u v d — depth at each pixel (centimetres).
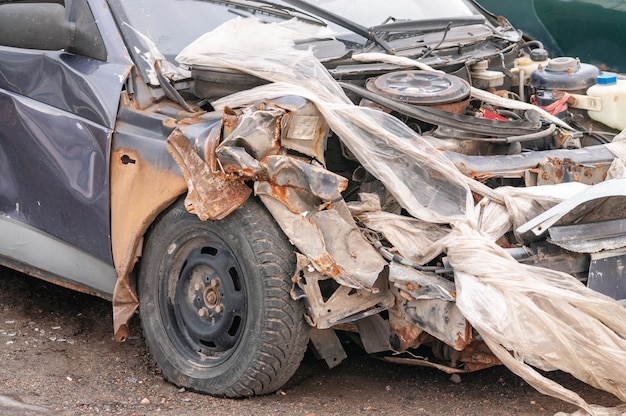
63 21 471
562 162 450
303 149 417
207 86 454
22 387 435
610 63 789
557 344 375
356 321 430
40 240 504
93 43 480
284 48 477
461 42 548
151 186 436
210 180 409
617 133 530
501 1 829
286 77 446
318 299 403
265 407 417
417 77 475
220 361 433
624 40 774
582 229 403
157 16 497
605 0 766
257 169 396
